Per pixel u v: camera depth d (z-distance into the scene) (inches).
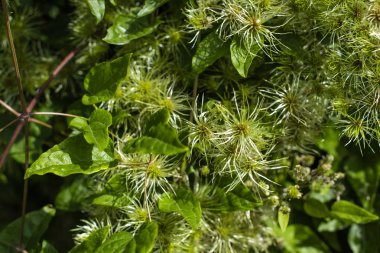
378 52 19.7
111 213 21.8
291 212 23.4
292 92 21.2
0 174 25.6
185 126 21.4
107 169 21.1
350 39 20.1
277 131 21.3
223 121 21.3
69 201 22.7
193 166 21.8
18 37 24.0
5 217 28.0
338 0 20.0
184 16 22.0
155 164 20.6
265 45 20.5
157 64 22.1
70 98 24.3
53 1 24.5
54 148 19.9
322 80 21.3
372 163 23.5
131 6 22.8
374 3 19.6
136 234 20.0
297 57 21.1
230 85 22.2
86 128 19.9
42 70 24.1
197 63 20.8
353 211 22.4
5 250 22.0
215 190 21.2
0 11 22.4
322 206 22.7
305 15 20.8
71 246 26.0
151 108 21.5
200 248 21.8
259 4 20.6
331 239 23.6
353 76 20.4
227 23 20.6
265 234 22.9
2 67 24.0
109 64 20.3
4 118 23.7
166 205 20.5
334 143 23.2
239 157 20.6
